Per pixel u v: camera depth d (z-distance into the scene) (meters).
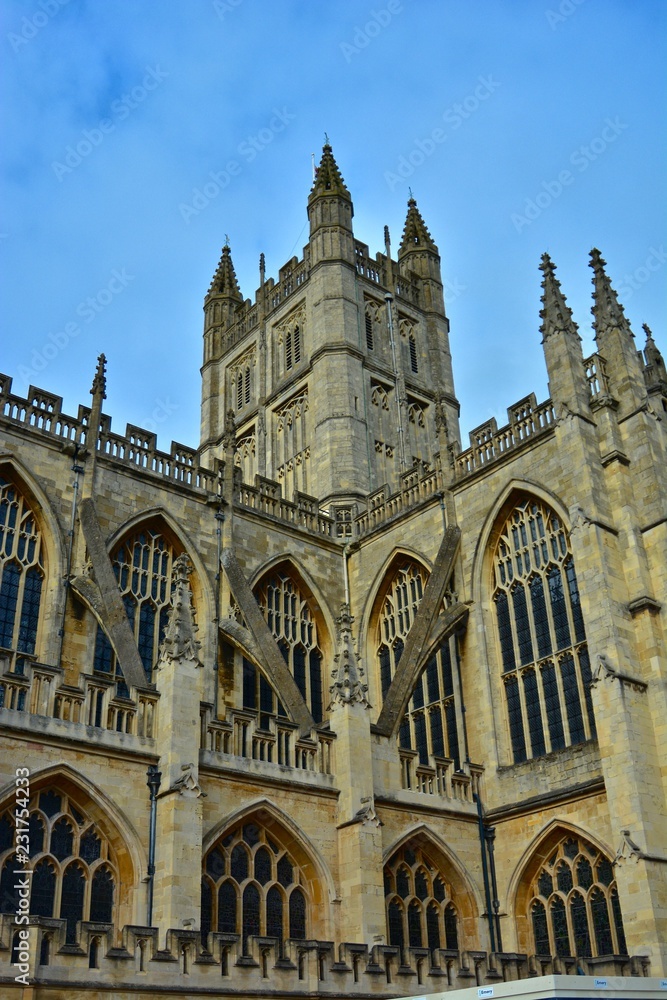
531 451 59.81
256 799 45.22
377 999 39.06
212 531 63.50
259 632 57.88
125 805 41.22
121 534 58.44
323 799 47.84
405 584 67.50
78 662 53.38
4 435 55.56
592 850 50.03
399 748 52.38
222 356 105.62
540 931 51.47
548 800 52.00
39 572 55.03
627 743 47.88
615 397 57.69
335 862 46.94
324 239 94.56
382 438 88.81
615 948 47.66
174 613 45.66
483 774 56.34
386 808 50.09
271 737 47.38
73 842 40.22
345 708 49.59
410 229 106.56
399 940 48.59
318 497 82.25
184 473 64.50
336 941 45.09
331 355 87.44
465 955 42.50
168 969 34.12
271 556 66.38
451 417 96.19
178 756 42.25
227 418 70.00
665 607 51.44
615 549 53.59
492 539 61.53
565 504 56.44
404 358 95.88
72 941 38.84
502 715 57.94
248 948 36.88
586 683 53.94
